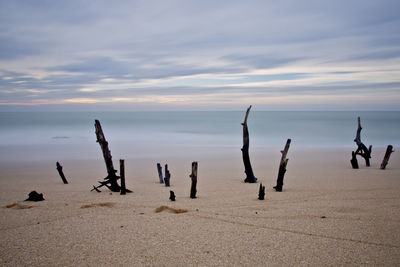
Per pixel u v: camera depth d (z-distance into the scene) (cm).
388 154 1605
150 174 1589
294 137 3681
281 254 542
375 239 610
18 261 520
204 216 771
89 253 549
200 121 7475
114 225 701
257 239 613
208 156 2267
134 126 5691
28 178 1444
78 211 820
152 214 793
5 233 652
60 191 1134
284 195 1031
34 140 3422
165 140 3475
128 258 529
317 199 966
